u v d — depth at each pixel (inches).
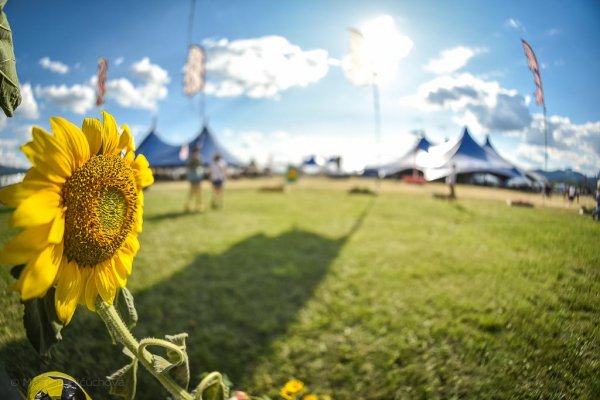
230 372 71.6
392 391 60.4
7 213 39.4
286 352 75.9
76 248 28.8
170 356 34.9
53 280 26.5
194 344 77.4
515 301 45.9
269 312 89.0
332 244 128.6
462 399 45.6
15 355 37.7
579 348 37.1
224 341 78.2
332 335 78.7
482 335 48.7
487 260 53.2
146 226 151.6
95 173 29.3
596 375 35.2
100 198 29.7
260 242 137.6
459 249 62.6
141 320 82.9
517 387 38.5
